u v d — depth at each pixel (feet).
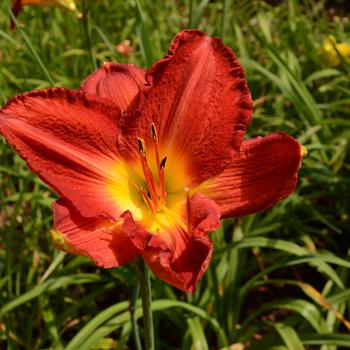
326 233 1.67
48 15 2.37
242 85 0.74
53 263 1.28
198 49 0.76
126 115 0.76
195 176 0.78
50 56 2.18
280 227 1.57
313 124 1.62
